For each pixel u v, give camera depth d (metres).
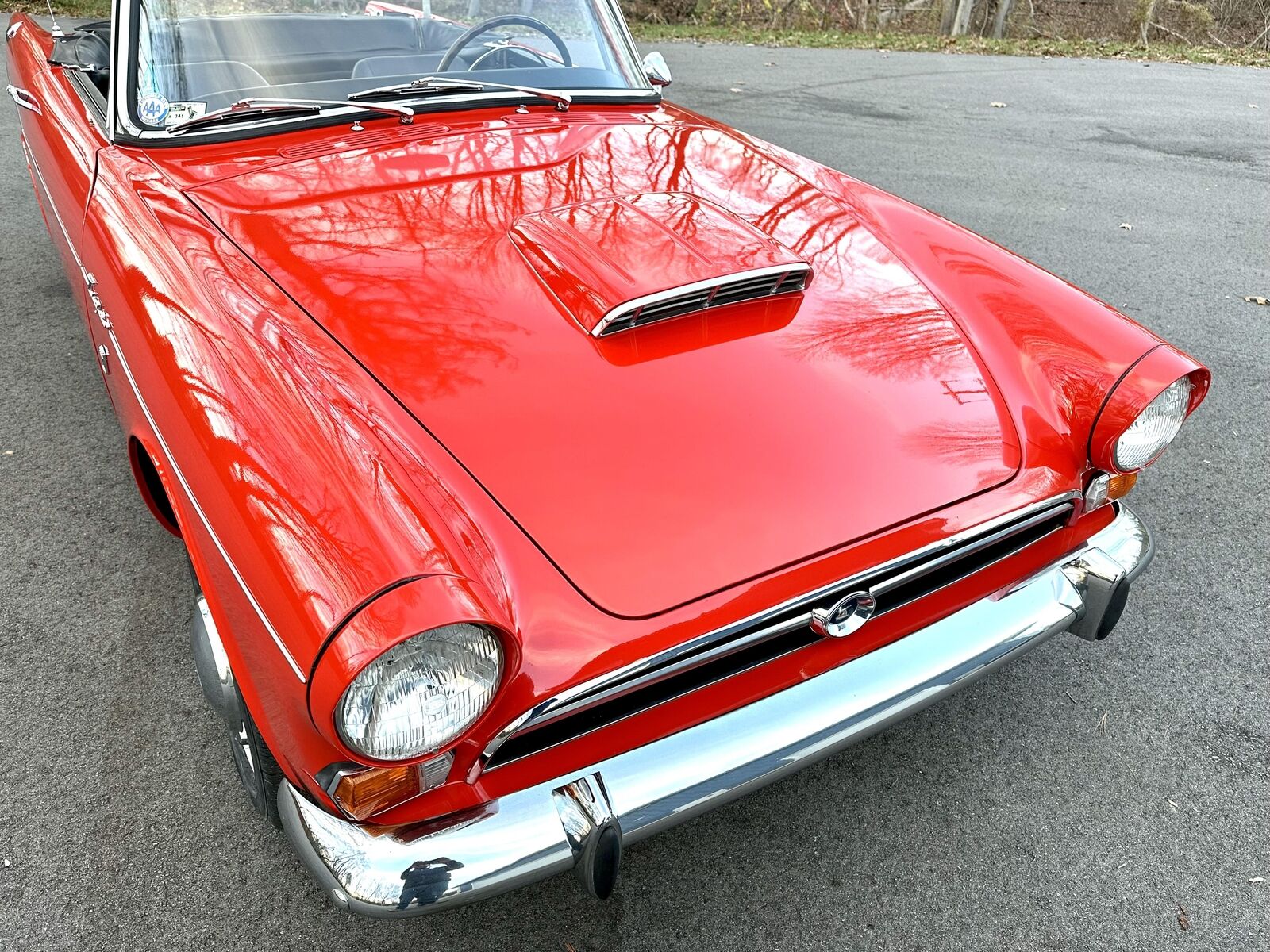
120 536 2.68
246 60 2.49
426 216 2.04
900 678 1.68
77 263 2.53
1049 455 1.80
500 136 2.45
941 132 6.79
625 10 12.90
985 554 1.78
